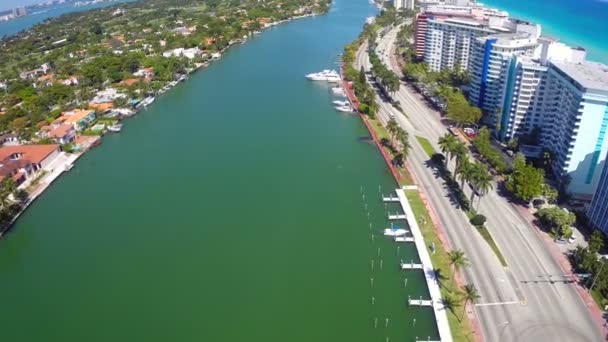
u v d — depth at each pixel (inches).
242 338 6210.6
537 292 6550.2
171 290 7066.9
